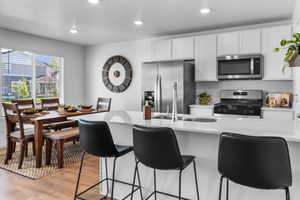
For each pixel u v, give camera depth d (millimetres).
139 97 5238
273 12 3314
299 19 2738
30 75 4871
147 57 4879
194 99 4484
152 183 2096
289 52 1650
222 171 1354
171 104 4082
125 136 2271
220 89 4348
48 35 4785
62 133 3314
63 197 2314
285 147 1165
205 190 1860
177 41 4336
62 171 3043
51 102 4547
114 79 5605
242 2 2939
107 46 5699
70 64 5672
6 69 4398
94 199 2283
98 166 3250
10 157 3467
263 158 1179
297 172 1536
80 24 3961
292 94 3693
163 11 3287
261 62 3576
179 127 1718
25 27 4172
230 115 3719
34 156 3711
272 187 1198
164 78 4164
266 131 1551
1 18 3629
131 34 4656
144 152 1573
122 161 2271
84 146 1918
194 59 4191
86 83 6098
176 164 1494
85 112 3916
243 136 1226
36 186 2576
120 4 3021
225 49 3889
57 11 3289
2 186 2574
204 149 1854
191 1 2908
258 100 3895
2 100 4309
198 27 4109
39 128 3143
